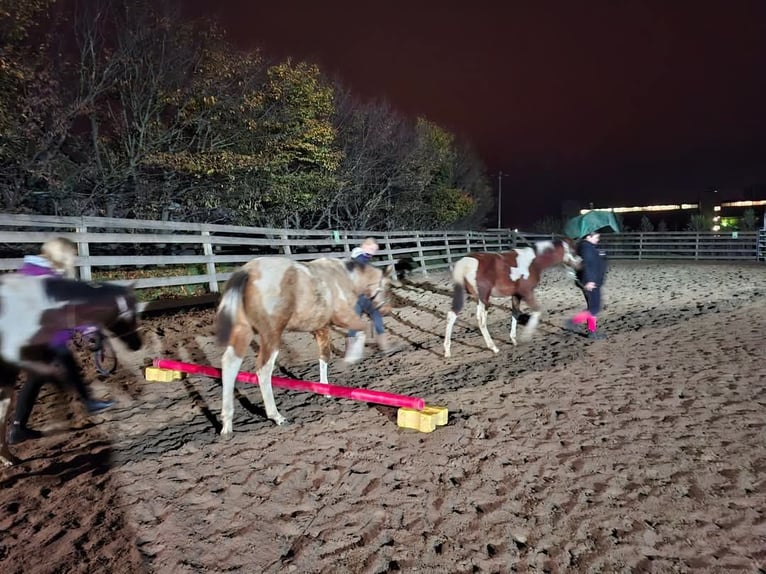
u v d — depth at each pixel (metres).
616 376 5.76
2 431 3.83
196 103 12.59
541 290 13.78
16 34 8.52
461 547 2.88
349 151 19.84
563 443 4.10
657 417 4.53
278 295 4.40
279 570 2.73
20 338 3.40
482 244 24.08
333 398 5.36
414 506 3.29
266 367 4.52
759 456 3.76
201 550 2.90
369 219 21.80
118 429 4.61
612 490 3.38
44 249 3.89
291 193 15.35
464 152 32.25
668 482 3.46
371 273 5.51
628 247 26.73
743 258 23.70
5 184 10.20
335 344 7.98
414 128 24.22
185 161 11.94
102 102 11.87
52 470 3.84
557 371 6.07
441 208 25.92
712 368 5.88
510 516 3.14
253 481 3.64
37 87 9.12
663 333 7.84
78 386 4.61
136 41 11.25
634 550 2.79
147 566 2.77
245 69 13.29
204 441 4.32
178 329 8.55
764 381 5.36
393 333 8.71
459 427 4.49
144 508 3.32
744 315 9.05
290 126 15.14
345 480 3.63
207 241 10.08
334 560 2.80
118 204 12.46
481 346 7.59
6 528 3.13
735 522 3.00
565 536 2.94
